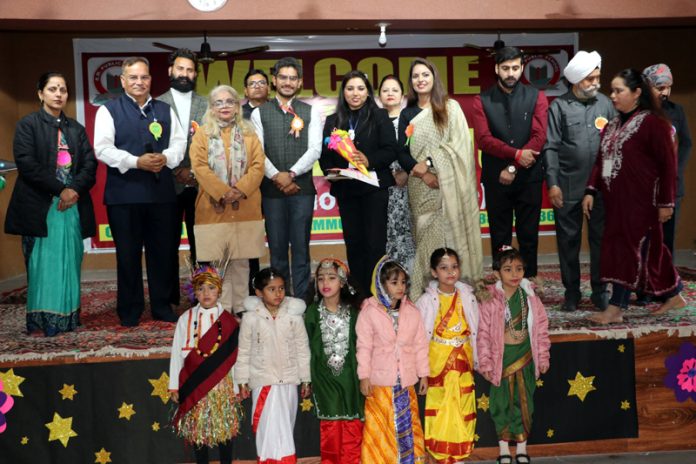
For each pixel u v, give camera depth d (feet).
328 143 14.57
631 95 14.19
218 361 12.42
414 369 12.30
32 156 14.47
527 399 13.07
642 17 22.29
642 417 14.42
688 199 29.63
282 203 14.87
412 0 21.98
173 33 27.99
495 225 15.80
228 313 12.71
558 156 15.81
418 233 14.62
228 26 22.27
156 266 15.52
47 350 13.56
